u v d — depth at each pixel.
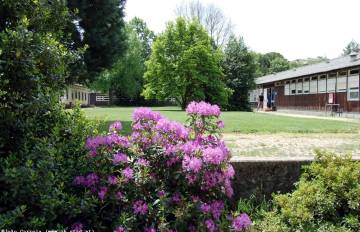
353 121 17.62
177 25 36.38
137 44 58.81
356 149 7.97
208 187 3.35
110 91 59.81
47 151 3.03
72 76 13.17
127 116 18.59
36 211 2.86
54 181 2.93
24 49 3.19
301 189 4.35
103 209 3.29
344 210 4.26
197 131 3.72
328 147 8.24
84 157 3.48
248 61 39.12
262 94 45.12
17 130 3.24
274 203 4.56
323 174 4.48
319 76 29.19
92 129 3.95
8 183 2.78
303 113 31.97
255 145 8.38
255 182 4.89
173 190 3.43
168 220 3.35
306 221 4.00
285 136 10.21
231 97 38.69
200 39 36.47
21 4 3.72
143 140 3.57
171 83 35.97
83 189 3.31
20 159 3.04
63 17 4.39
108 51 15.41
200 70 35.56
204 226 3.18
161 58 35.97
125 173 3.26
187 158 3.32
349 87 24.66
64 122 3.78
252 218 4.39
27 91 3.25
